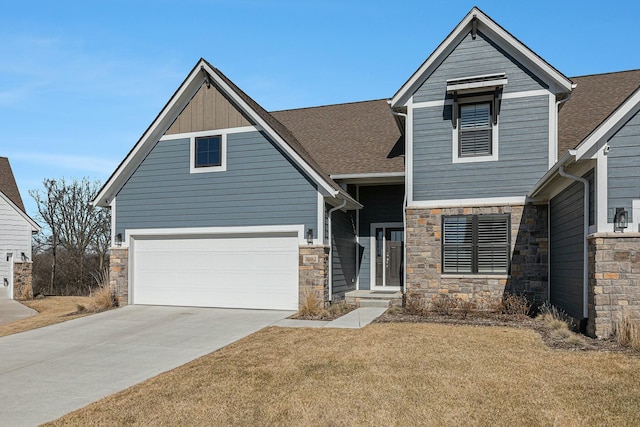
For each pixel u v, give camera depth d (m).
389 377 7.08
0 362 9.24
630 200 9.00
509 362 7.64
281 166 14.16
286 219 14.07
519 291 12.55
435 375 7.10
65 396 7.07
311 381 7.05
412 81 13.38
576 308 10.29
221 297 14.70
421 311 12.42
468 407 5.88
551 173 10.16
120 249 15.62
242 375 7.52
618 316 8.92
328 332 10.46
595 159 9.18
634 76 16.78
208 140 14.94
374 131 18.20
